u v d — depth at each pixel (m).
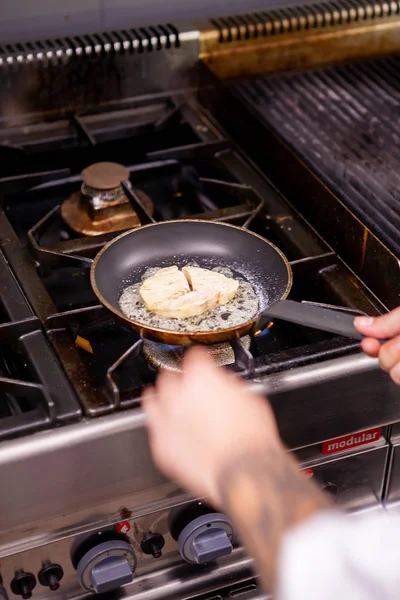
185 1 1.70
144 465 1.14
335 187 1.41
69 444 1.09
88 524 1.17
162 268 1.32
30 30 1.63
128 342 1.26
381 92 1.65
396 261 1.25
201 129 1.60
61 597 1.22
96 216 1.42
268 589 0.85
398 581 0.80
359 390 1.19
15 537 1.14
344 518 0.85
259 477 0.88
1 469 1.07
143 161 1.57
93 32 1.67
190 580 1.26
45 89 1.60
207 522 1.20
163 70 1.66
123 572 1.17
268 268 1.30
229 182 1.50
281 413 1.17
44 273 1.31
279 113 1.58
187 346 1.16
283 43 1.70
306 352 1.18
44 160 1.54
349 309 1.23
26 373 1.21
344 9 1.71
